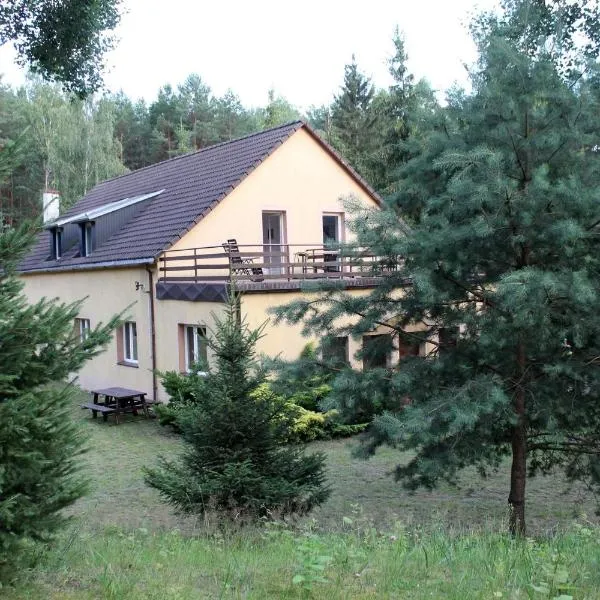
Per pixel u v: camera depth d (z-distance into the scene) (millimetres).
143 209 22594
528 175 7605
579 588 4242
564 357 7750
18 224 4582
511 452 9109
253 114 62438
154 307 18500
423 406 7230
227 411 7785
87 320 22469
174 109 56562
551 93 7484
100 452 13750
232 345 8086
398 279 8281
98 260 20672
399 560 5078
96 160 43875
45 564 4621
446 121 8023
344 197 8258
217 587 4383
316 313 8422
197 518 8062
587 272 7031
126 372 20062
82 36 15562
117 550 5574
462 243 7234
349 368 8250
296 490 7691
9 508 4059
